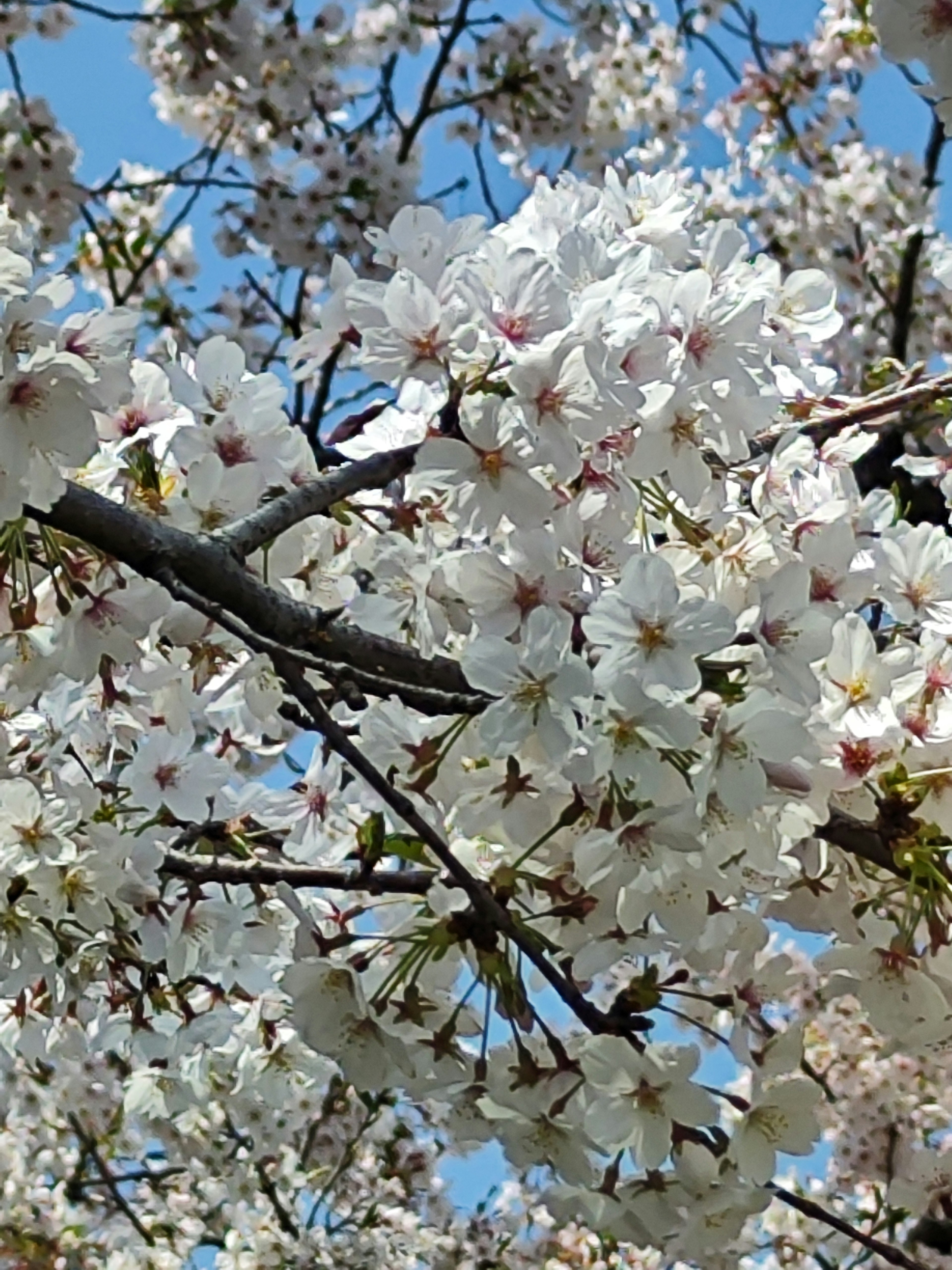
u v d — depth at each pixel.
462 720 0.51
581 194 0.58
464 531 0.51
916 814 0.52
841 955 0.53
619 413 0.49
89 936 0.60
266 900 0.63
